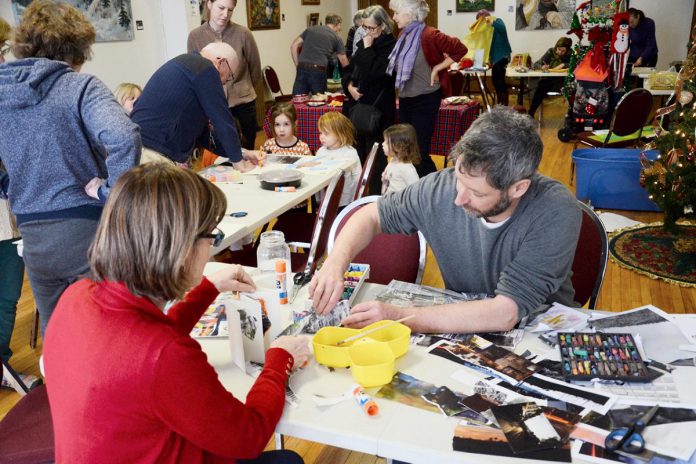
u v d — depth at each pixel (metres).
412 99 4.46
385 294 1.66
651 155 4.38
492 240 1.57
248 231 2.34
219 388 0.96
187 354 0.90
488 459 1.01
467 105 5.60
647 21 7.35
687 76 3.71
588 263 1.87
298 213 3.17
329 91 7.79
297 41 7.35
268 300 1.40
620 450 1.01
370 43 4.49
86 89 1.86
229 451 0.97
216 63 3.06
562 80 8.30
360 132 4.55
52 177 1.88
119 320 0.90
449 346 1.36
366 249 2.11
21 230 1.96
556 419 1.10
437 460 1.03
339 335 1.37
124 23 5.48
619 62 5.35
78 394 0.89
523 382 1.21
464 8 10.38
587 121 5.58
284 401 1.14
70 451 0.91
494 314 1.41
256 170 3.28
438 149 5.67
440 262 1.76
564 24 9.93
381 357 1.28
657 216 4.46
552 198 1.51
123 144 1.82
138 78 5.77
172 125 2.78
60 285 2.03
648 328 1.40
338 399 1.18
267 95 8.29
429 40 4.26
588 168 4.57
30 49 1.88
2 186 2.15
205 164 3.72
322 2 9.81
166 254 0.91
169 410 0.89
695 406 1.12
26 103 1.79
